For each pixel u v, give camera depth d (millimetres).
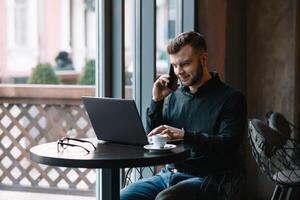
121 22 3348
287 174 3438
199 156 2854
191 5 4648
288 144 4148
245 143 4930
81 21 3475
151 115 3043
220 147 2738
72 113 3645
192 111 2967
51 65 3543
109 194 2525
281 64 5043
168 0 4402
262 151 3283
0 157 3396
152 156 2330
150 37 3932
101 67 3332
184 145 2633
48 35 3516
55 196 3510
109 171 2518
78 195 3541
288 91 5020
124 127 2572
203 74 2938
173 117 3043
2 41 3236
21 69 3395
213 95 2922
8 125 3398
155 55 3953
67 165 2270
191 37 2879
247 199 5141
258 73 5141
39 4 3480
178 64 2881
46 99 3549
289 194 3666
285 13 5004
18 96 3412
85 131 3678
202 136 2717
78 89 3541
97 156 2320
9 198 3320
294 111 5023
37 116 3523
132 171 3646
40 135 3541
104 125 2650
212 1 4645
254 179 5102
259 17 5109
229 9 4695
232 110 2848
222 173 2816
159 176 3004
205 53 2928
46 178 3535
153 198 2889
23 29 3373
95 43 3387
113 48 3369
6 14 3240
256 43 5137
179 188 2688
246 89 5195
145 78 3947
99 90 3373
